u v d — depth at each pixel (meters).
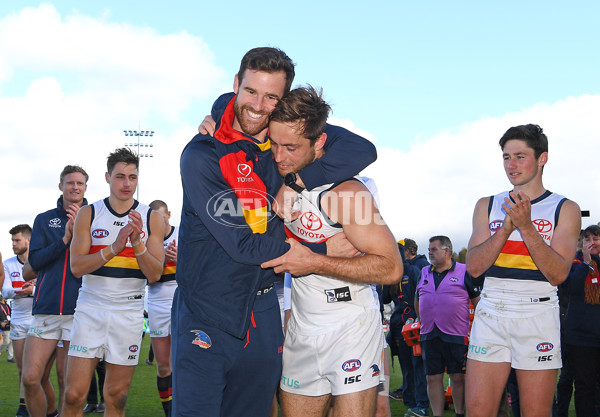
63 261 5.16
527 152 3.67
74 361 4.45
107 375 4.55
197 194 2.73
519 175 3.69
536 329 3.58
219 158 2.77
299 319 3.18
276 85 2.74
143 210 4.72
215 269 2.85
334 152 2.84
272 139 2.77
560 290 6.81
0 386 8.50
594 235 5.53
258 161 2.92
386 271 2.88
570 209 3.68
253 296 2.90
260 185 2.86
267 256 2.76
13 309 6.68
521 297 3.63
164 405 6.37
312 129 2.72
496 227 3.81
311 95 2.74
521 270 3.65
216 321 2.82
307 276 3.12
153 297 6.57
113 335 4.50
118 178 4.57
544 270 3.45
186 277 2.89
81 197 5.45
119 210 4.66
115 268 4.52
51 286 5.14
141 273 4.62
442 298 6.16
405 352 7.11
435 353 6.21
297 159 2.81
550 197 3.75
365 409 3.05
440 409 6.20
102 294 4.51
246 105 2.75
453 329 6.10
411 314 7.12
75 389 4.43
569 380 6.03
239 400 3.01
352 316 3.09
